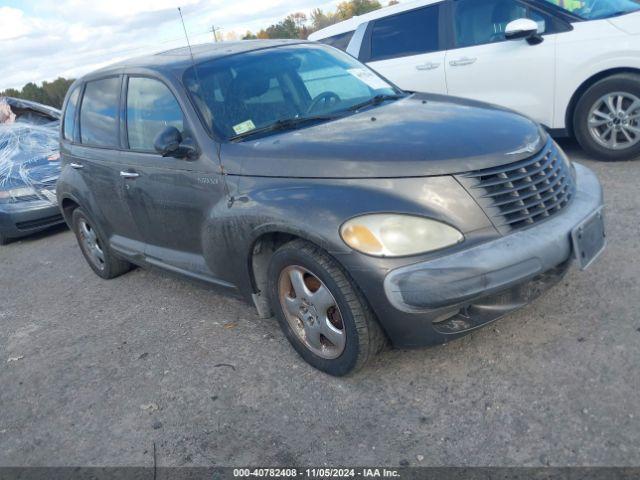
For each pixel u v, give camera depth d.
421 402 2.86
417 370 3.09
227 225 3.31
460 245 2.68
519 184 2.87
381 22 7.08
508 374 2.92
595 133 5.62
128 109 4.29
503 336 3.23
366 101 3.97
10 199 7.44
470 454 2.48
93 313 4.81
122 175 4.23
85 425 3.25
